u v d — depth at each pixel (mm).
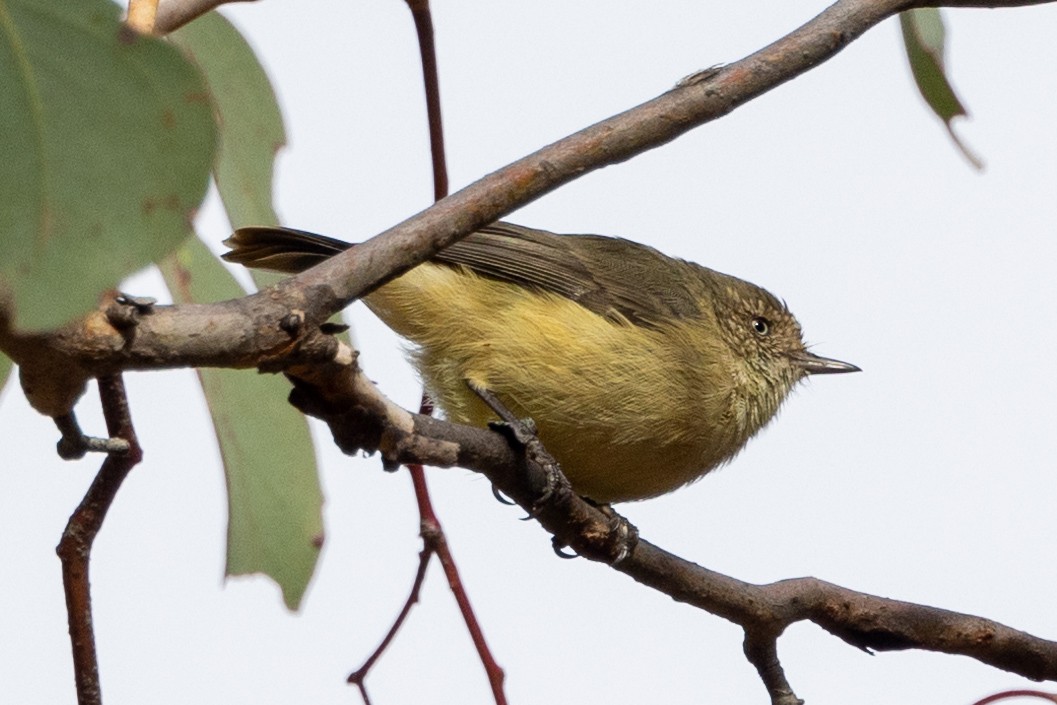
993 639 8484
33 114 3672
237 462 8102
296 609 8195
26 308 3621
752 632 8531
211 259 8195
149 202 3730
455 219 6027
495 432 7625
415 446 6879
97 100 3725
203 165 3779
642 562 8398
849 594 8602
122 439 5820
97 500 6109
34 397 5281
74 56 3717
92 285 3662
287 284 5695
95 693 6246
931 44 8367
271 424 8180
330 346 5840
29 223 3643
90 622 6219
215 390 8062
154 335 5246
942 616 8539
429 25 8078
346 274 5801
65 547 6145
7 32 3672
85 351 5102
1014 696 7066
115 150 3721
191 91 3783
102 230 3688
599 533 8312
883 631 8508
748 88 6461
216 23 8555
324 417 6352
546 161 6195
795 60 6594
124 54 3744
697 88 6410
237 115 8680
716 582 8445
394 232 5957
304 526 8219
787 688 8586
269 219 8867
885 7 6816
